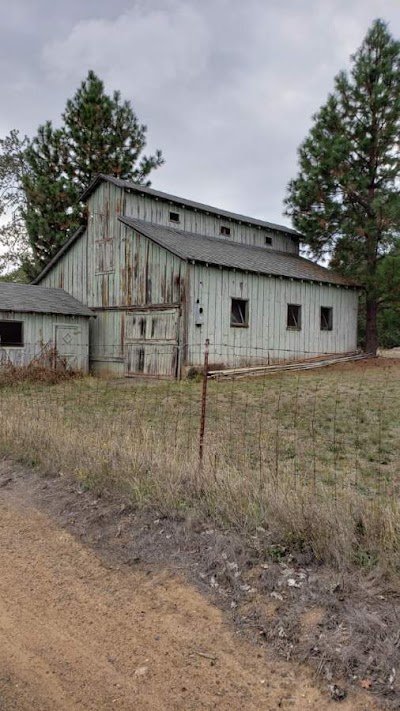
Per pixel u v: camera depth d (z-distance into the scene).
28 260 27.50
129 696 2.34
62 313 17.05
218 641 2.72
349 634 2.61
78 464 5.51
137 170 26.11
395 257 18.06
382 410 9.28
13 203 31.59
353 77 19.62
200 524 4.00
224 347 15.65
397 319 20.80
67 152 24.67
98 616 3.00
